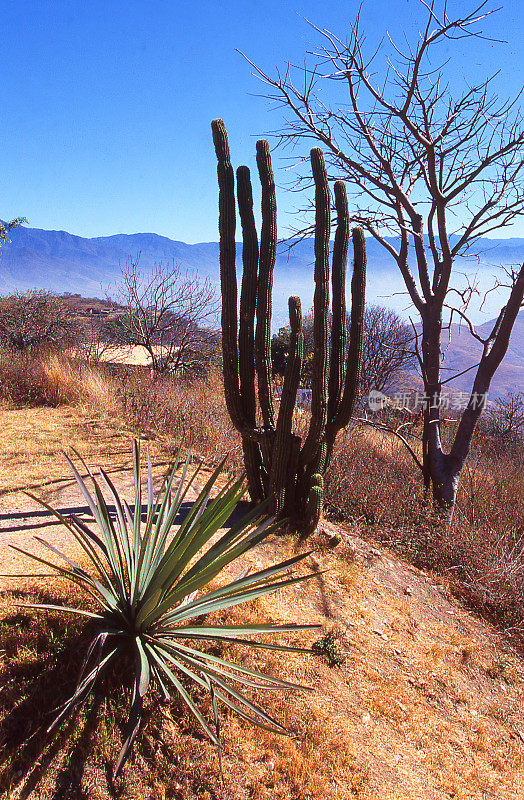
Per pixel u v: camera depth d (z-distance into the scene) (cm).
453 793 367
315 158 521
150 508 356
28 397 968
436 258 798
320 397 548
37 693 305
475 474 889
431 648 506
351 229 582
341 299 576
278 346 1814
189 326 1480
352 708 402
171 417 894
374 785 346
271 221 532
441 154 734
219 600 350
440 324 793
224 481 688
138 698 292
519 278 720
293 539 571
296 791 320
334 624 479
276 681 317
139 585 346
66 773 282
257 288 553
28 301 1500
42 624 339
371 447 906
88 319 1673
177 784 299
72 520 351
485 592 610
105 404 966
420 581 610
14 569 399
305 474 589
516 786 392
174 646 334
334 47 727
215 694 302
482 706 464
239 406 577
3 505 535
